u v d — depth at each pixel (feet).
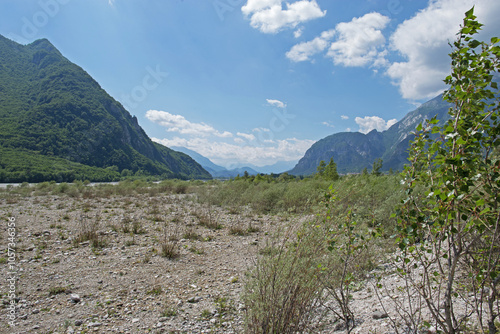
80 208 47.80
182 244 26.94
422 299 12.17
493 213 6.51
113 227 32.63
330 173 105.19
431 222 7.29
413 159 7.82
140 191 84.94
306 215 11.30
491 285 7.00
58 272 19.25
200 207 51.55
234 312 14.07
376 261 16.75
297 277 9.33
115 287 17.22
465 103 6.83
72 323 13.03
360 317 11.84
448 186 6.52
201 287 17.47
